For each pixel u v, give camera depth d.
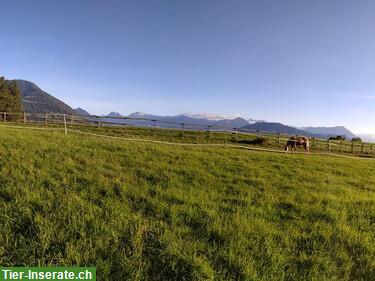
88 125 47.38
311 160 25.16
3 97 109.69
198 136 47.41
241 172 15.35
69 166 12.32
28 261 5.57
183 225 7.53
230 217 8.34
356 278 6.15
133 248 6.18
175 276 5.60
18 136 20.72
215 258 6.13
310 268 6.19
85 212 7.59
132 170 13.05
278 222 8.53
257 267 5.99
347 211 10.27
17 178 9.82
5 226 6.49
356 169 22.64
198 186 11.57
